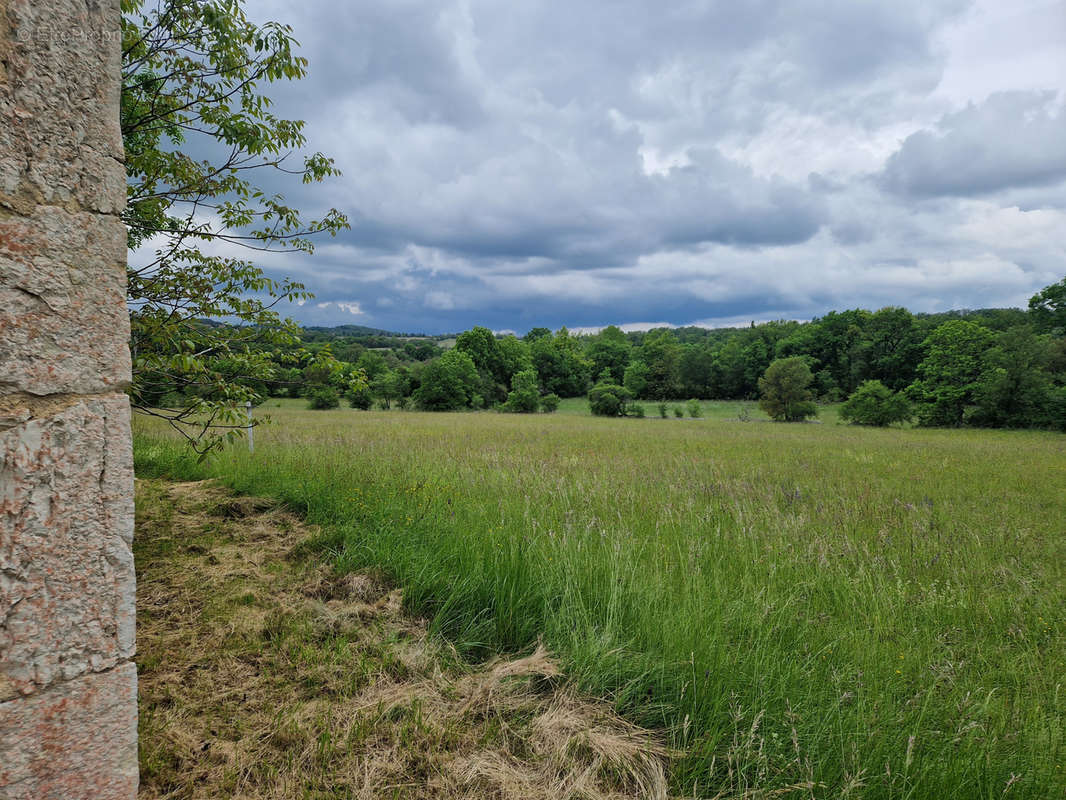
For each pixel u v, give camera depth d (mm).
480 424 28188
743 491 8281
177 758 2174
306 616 3406
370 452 10297
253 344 4961
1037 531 6516
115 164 1442
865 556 4965
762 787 2141
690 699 2648
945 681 2941
